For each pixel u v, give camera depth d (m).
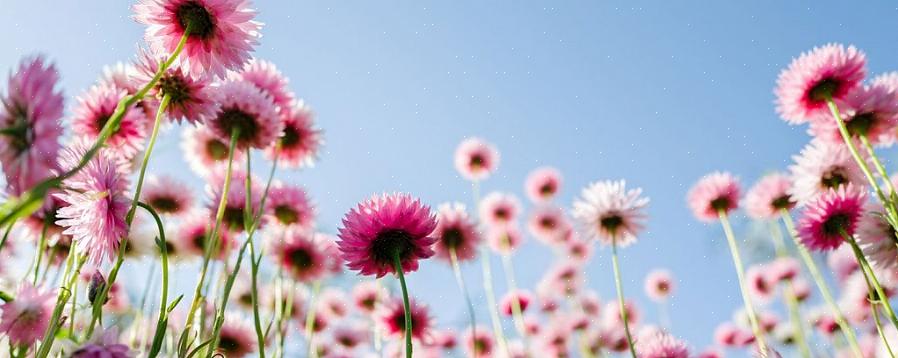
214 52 0.40
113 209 0.36
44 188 0.20
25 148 0.23
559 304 0.89
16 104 0.23
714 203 0.61
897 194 0.44
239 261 0.40
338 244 0.41
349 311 0.69
